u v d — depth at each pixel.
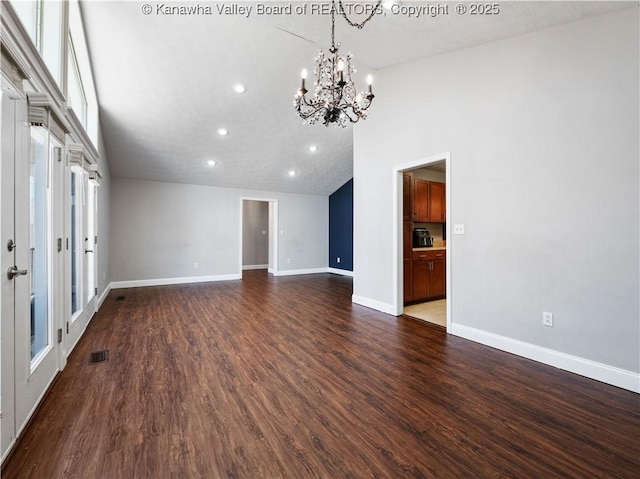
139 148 5.20
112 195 5.93
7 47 1.37
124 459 1.50
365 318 3.93
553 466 1.46
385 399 2.05
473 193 3.10
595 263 2.31
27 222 1.76
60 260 2.40
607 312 2.26
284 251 7.95
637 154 2.11
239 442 1.62
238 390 2.15
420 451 1.57
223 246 7.04
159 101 4.20
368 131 4.43
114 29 3.08
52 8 2.34
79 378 2.31
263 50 3.51
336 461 1.50
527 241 2.69
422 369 2.49
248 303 4.74
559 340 2.51
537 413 1.89
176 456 1.52
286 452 1.55
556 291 2.52
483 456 1.53
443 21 2.62
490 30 2.69
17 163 1.64
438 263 4.99
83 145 3.08
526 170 2.69
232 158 5.90
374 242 4.38
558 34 2.48
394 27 2.81
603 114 2.25
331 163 6.71
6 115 1.53
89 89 3.76
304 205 8.21
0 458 1.44
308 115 2.62
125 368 2.48
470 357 2.72
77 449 1.56
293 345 3.00
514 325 2.79
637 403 1.99
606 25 2.23
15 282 1.62
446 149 3.35
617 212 2.20
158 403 1.98
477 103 3.05
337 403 2.00
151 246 6.29
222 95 4.21
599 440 1.65
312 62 3.72
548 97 2.54
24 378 1.72
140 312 4.18
